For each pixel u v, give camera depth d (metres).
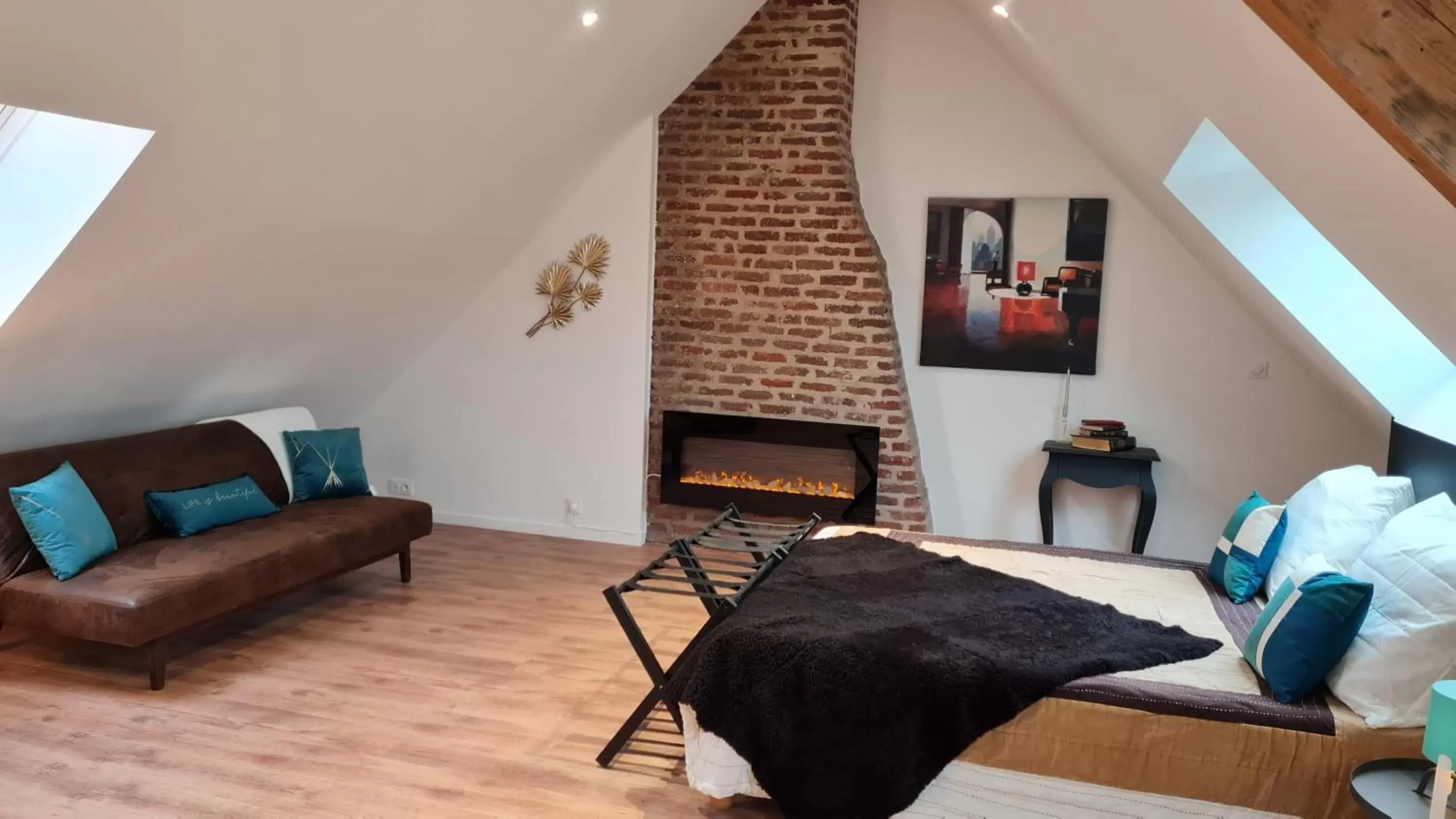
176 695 3.55
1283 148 2.72
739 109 5.57
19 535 3.68
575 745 3.28
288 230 3.95
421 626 4.32
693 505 5.81
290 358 5.03
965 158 5.57
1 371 3.59
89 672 3.72
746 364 5.71
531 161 4.91
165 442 4.36
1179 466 5.45
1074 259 5.45
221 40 2.82
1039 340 5.55
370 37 3.23
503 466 5.98
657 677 3.07
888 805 2.62
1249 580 3.43
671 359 5.82
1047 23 3.67
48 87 2.60
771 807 2.94
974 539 4.25
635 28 4.41
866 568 3.56
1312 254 4.12
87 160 3.12
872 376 5.53
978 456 5.74
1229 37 2.37
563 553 5.55
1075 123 5.08
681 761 3.20
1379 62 1.78
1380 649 2.53
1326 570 2.75
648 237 5.53
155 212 3.34
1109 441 5.21
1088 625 3.07
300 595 4.70
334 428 6.12
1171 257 5.34
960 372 5.72
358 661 3.92
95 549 3.71
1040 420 5.63
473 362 5.95
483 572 5.14
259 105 3.18
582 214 5.61
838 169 5.46
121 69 2.69
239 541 4.04
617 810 2.89
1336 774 2.48
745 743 2.70
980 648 2.82
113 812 2.77
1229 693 2.64
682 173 5.70
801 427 5.61
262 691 3.61
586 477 5.82
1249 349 5.28
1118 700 2.62
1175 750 2.57
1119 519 5.57
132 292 3.66
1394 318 4.04
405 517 4.79
